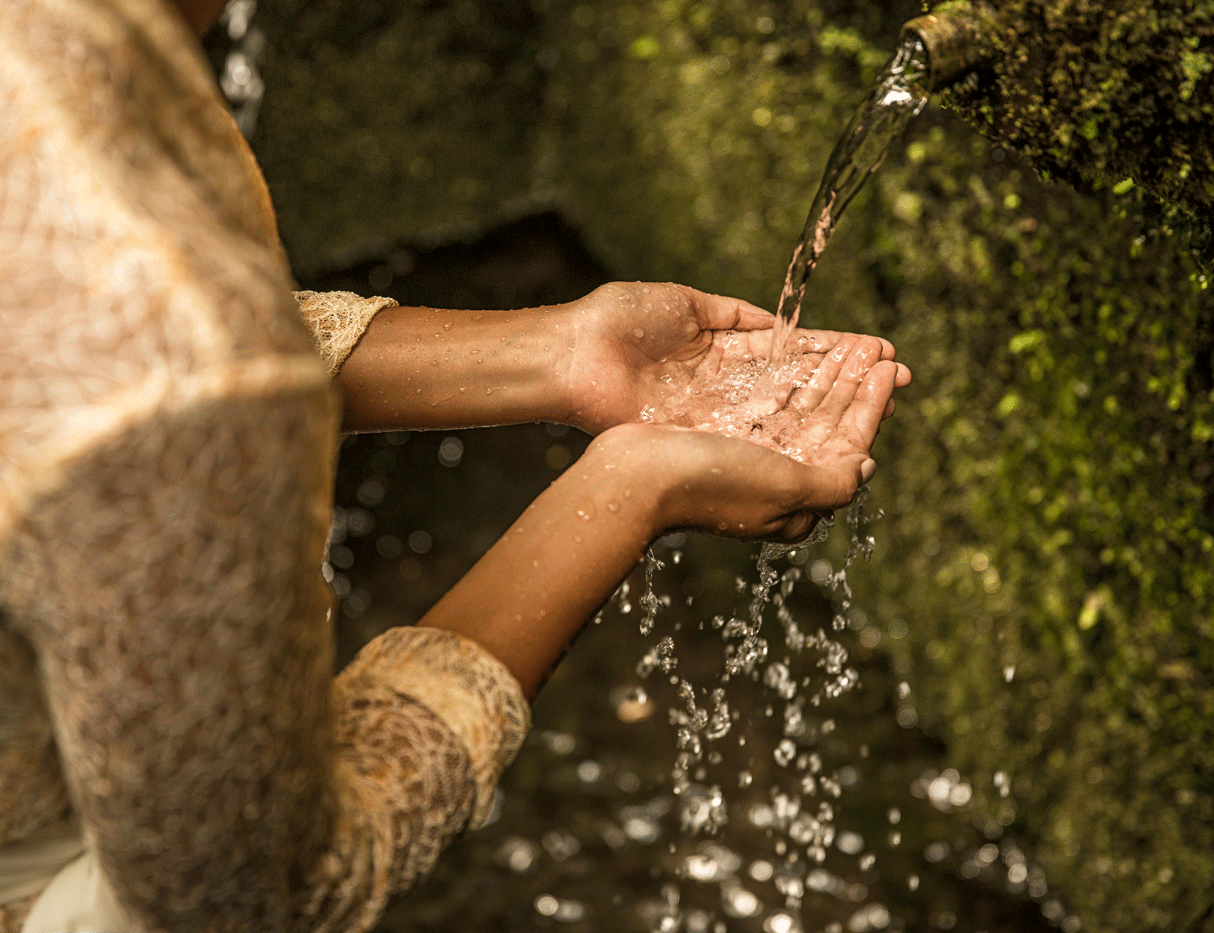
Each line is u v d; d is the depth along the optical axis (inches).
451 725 26.4
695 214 148.0
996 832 95.5
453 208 207.9
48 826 27.4
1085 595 78.2
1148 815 76.0
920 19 40.3
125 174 19.1
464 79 200.2
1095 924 84.1
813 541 41.3
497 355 43.9
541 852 96.3
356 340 42.4
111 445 18.4
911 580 106.3
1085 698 81.2
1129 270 65.4
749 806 99.8
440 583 131.9
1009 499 84.9
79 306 18.6
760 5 114.0
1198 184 41.8
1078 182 45.0
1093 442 72.9
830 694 66.4
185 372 18.6
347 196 194.9
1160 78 39.9
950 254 86.4
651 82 156.7
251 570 19.9
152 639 19.6
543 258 206.1
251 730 21.0
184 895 22.4
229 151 22.1
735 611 123.3
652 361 47.7
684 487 32.2
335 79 186.1
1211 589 64.7
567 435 160.7
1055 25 40.2
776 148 116.6
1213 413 60.7
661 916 89.8
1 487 18.7
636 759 105.4
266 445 19.5
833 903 90.2
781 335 49.5
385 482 149.8
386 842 25.2
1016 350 76.3
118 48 19.6
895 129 46.9
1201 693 67.9
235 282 19.4
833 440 44.1
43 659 20.8
